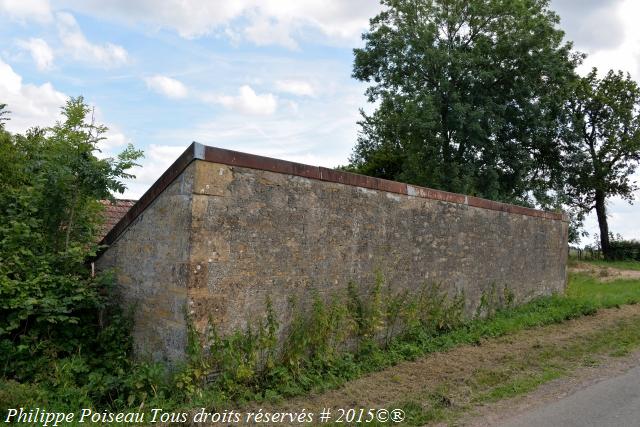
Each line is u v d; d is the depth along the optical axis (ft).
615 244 136.67
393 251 28.50
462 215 34.24
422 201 30.81
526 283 42.01
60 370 21.15
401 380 22.77
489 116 84.38
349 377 22.88
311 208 23.86
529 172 98.84
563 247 48.93
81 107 25.52
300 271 23.27
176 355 20.01
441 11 94.12
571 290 51.16
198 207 19.54
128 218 23.54
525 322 35.83
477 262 35.68
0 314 22.21
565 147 105.19
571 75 89.76
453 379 22.89
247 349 20.61
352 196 26.05
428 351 27.94
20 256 23.38
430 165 88.38
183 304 19.56
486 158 89.04
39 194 24.99
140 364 21.20
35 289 22.29
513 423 17.38
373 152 116.78
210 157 19.84
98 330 24.54
